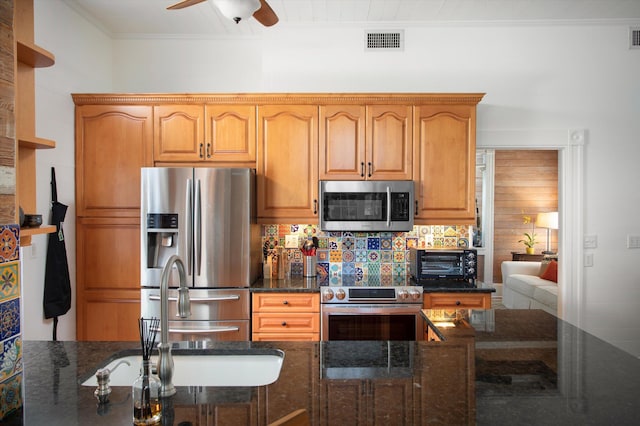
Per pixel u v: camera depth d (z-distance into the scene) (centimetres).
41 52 146
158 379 110
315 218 325
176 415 105
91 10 322
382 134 324
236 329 296
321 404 110
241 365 162
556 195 671
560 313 355
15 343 118
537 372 131
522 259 641
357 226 318
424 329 296
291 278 341
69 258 311
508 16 338
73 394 120
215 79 373
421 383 123
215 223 297
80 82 323
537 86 348
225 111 323
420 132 324
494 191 674
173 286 298
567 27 346
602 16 338
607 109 348
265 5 207
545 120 349
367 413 105
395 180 321
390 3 315
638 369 133
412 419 102
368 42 350
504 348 152
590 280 350
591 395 115
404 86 351
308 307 300
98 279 318
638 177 349
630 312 349
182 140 323
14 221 124
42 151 281
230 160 324
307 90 351
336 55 351
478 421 101
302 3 314
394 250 355
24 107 157
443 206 325
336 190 317
